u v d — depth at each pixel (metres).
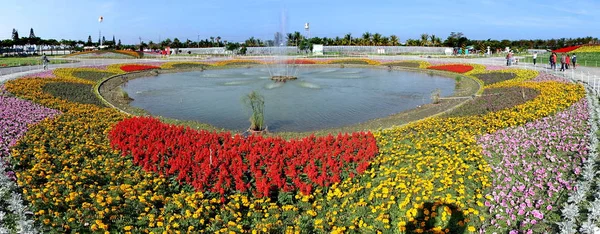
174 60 45.28
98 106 16.30
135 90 24.56
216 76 31.88
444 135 10.86
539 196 7.00
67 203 6.95
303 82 27.42
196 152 9.56
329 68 40.56
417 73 34.88
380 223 6.56
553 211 6.51
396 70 37.94
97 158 9.41
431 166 8.38
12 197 6.70
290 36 69.81
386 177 8.17
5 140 9.83
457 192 7.09
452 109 15.49
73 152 9.54
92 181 8.09
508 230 6.23
